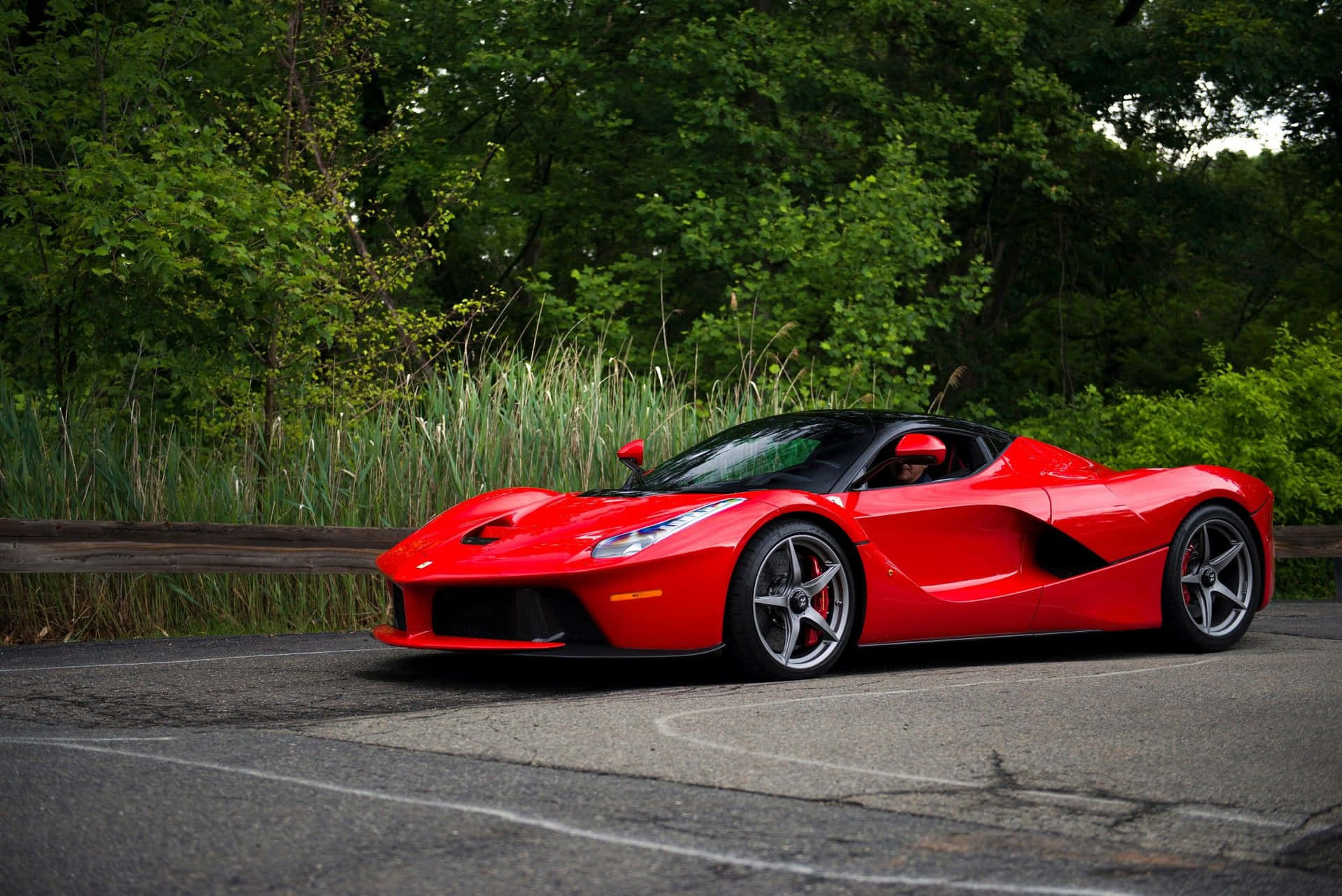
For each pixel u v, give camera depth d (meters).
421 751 3.27
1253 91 19.47
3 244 8.51
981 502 5.21
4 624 6.12
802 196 17.77
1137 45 19.94
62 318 8.64
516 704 3.99
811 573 4.82
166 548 6.03
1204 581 5.74
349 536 6.59
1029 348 29.12
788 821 2.61
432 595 4.76
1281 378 11.45
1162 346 28.47
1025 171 20.48
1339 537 8.91
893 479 5.27
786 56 16.83
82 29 11.28
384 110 18.41
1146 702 3.98
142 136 9.85
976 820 2.63
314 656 5.37
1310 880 2.28
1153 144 21.48
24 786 2.90
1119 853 2.41
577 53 17.09
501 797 2.78
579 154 19.39
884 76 19.08
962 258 22.20
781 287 14.64
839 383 13.46
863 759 3.16
